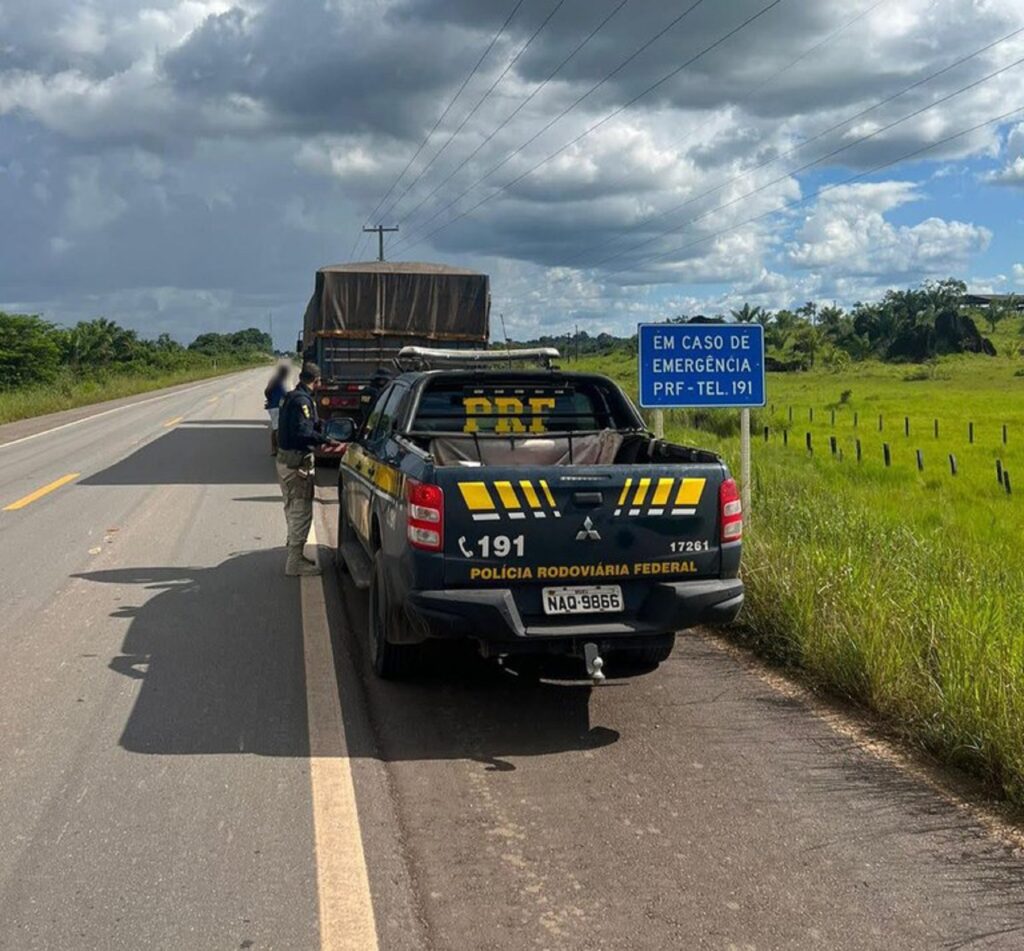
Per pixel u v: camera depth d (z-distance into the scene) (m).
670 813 4.07
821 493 12.39
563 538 4.84
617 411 6.98
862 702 5.34
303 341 21.84
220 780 4.34
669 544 4.99
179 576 8.35
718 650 6.36
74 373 54.66
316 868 3.60
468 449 6.71
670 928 3.24
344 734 4.90
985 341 87.94
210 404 35.69
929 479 16.42
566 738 4.89
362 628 6.79
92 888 3.44
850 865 3.65
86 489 13.66
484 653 4.88
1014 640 5.30
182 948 3.11
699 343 8.77
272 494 13.29
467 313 17.03
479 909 3.34
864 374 68.25
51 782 4.30
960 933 3.22
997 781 4.30
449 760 4.60
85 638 6.52
